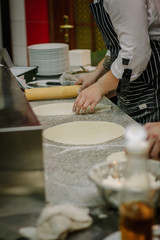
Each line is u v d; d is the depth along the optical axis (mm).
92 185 1226
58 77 3092
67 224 944
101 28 2215
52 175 1305
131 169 850
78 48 6309
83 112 2061
